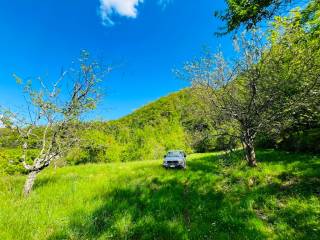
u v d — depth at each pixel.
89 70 13.27
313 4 6.49
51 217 9.25
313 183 11.37
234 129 15.93
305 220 8.09
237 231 7.96
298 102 13.09
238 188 12.37
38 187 13.71
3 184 14.27
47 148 13.89
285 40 10.94
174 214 9.64
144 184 14.64
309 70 12.45
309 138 18.41
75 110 13.20
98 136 38.16
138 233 8.39
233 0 6.65
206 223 8.69
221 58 14.73
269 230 7.89
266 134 16.78
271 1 6.52
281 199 10.45
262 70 13.14
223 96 14.80
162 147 50.44
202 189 13.07
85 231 8.19
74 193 12.41
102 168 20.98
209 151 40.53
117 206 10.52
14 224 8.52
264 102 13.70
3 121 11.99
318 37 7.58
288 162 15.67
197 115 16.27
